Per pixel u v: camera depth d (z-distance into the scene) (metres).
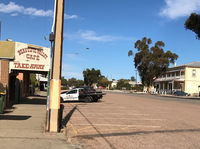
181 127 14.22
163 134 12.17
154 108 26.22
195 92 79.44
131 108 25.62
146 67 85.25
